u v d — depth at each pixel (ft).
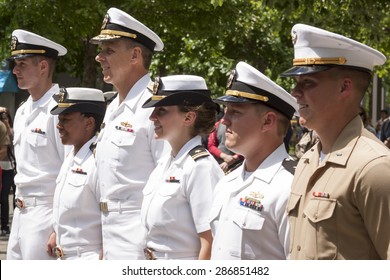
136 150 31.24
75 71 100.17
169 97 27.73
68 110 34.71
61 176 35.14
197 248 27.27
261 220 22.93
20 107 39.96
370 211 18.80
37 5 80.48
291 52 119.85
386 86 158.92
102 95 35.70
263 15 94.79
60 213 34.60
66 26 85.30
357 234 19.12
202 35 92.68
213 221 24.62
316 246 19.45
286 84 115.55
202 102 27.94
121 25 32.22
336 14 62.49
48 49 38.93
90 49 87.86
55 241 36.91
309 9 58.23
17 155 39.19
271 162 23.63
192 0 87.86
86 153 34.50
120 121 31.78
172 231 27.22
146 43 32.42
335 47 19.98
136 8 85.71
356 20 62.64
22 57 38.55
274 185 23.11
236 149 23.93
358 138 19.63
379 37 62.85
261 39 115.44
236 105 23.72
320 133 20.27
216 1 63.46
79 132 34.78
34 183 37.96
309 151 21.20
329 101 19.98
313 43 20.21
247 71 23.75
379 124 105.29
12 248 39.04
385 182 18.67
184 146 27.86
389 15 63.87
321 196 19.51
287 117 23.88
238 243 23.22
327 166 19.75
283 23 64.59
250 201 23.22
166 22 90.68
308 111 20.20
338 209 19.17
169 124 27.86
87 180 33.88
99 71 101.14
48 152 37.91
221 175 27.30
